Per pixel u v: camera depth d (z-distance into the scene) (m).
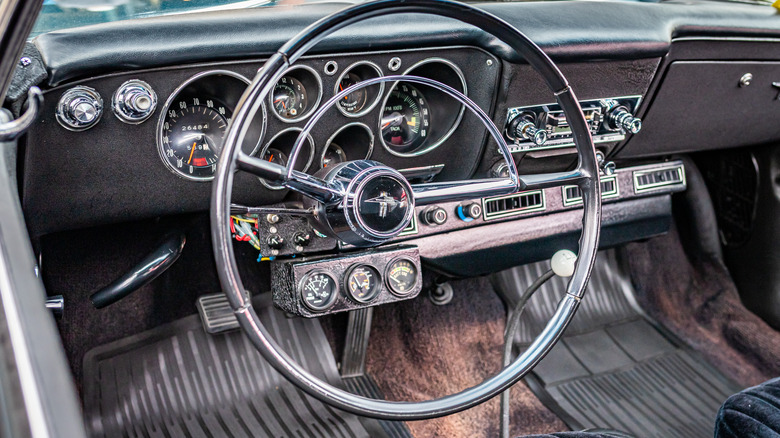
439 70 1.85
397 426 2.14
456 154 2.00
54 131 1.50
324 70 1.67
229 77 1.62
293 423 2.05
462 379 2.46
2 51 0.83
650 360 2.61
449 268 2.13
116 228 2.14
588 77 1.95
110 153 1.59
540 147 1.99
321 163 1.84
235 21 1.58
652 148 2.35
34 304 0.81
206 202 1.78
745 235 2.74
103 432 1.95
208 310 2.23
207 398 2.10
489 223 2.15
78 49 1.43
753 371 2.59
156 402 2.05
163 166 1.66
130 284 1.93
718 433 1.38
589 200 1.46
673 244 2.96
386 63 1.73
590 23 1.89
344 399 1.26
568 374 2.50
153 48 1.49
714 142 2.44
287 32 1.60
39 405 0.65
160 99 1.57
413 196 1.40
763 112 2.39
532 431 2.26
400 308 2.57
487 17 1.31
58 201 1.62
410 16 1.71
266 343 1.21
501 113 1.88
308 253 1.81
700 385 2.50
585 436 1.60
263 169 1.20
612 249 2.91
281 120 1.71
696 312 2.84
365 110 1.79
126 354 2.15
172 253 2.00
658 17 2.01
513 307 2.69
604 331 2.74
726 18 2.10
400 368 2.45
